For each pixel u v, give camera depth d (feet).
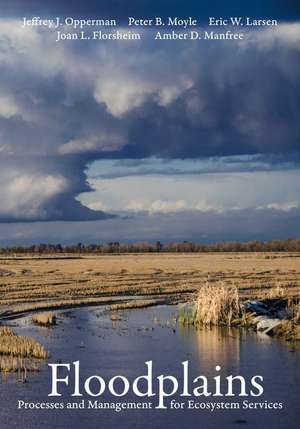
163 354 107.65
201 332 130.72
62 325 138.82
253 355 107.04
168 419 75.31
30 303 175.11
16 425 72.08
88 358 103.91
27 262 444.55
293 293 176.55
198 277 268.82
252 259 501.97
